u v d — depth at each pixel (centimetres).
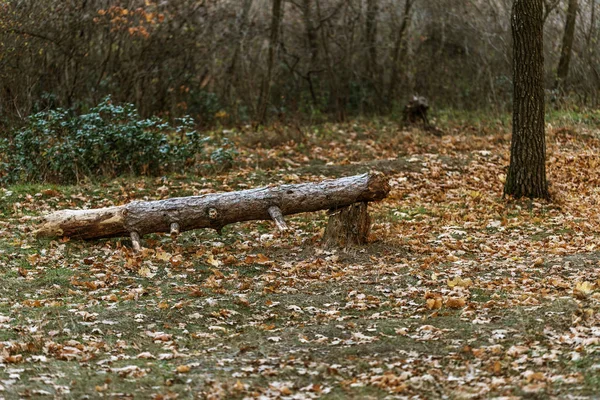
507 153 1584
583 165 1504
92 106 1830
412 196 1317
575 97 2039
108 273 900
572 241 1042
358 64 2264
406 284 866
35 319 739
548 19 2162
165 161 1400
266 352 673
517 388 568
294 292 850
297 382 606
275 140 1716
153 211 1001
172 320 759
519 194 1277
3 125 1600
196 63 2009
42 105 1738
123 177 1355
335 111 2211
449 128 1931
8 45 1616
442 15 2294
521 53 1255
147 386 601
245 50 2109
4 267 907
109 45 1833
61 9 1714
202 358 662
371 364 636
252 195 1012
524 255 987
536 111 1262
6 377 604
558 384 570
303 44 2250
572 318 710
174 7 1895
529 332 686
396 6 2289
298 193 1015
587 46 2056
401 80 2284
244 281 890
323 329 729
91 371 629
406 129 1880
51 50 1745
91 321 741
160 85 1956
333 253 992
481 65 2222
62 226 1009
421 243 1044
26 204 1189
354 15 2239
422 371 619
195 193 1296
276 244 1053
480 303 788
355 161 1584
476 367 620
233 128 1941
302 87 2256
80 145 1362
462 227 1130
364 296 825
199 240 1070
